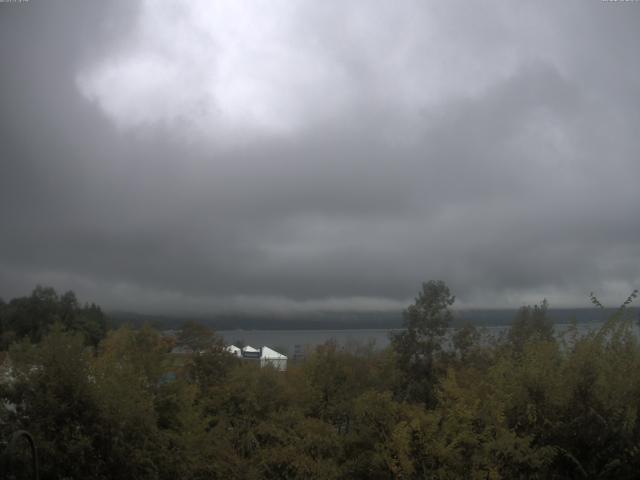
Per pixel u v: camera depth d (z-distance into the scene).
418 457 14.16
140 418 13.98
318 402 22.70
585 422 12.70
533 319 27.02
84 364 13.78
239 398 21.48
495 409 13.62
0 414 12.73
